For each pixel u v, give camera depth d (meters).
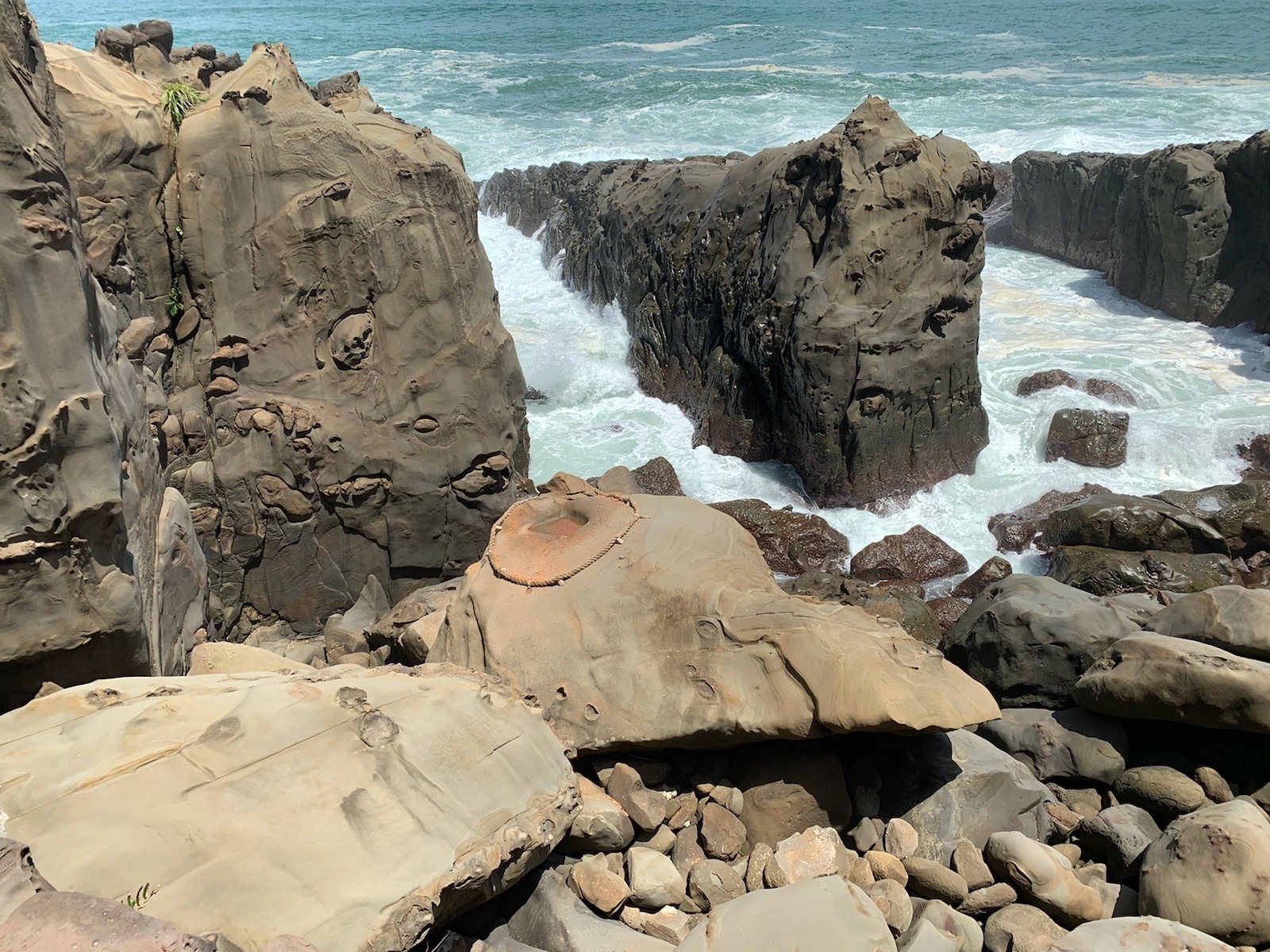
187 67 10.11
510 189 24.64
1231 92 32.88
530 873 5.68
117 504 6.11
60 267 5.84
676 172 17.59
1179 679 6.43
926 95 35.12
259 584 9.88
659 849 6.12
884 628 6.38
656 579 6.66
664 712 6.19
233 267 9.11
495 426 9.99
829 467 13.35
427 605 9.09
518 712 5.90
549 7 70.50
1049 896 5.56
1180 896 5.37
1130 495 12.05
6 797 4.66
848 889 5.14
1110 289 20.19
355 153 9.11
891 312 12.87
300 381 9.44
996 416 14.87
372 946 4.32
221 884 4.35
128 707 5.34
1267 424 13.98
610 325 18.62
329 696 5.55
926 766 6.36
